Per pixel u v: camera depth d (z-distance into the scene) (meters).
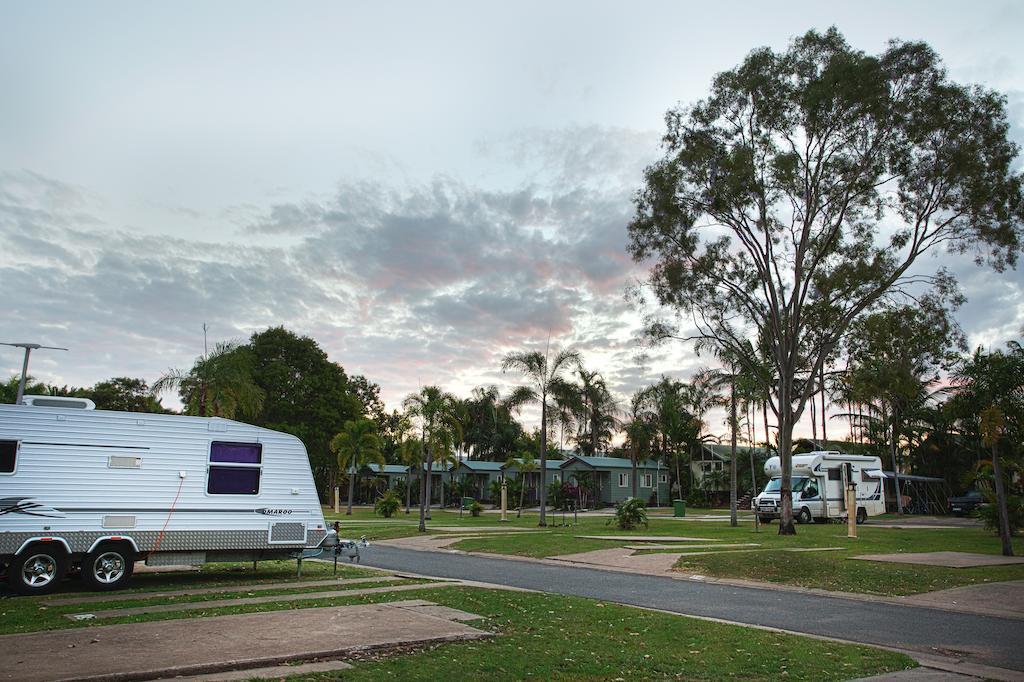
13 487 13.23
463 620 10.68
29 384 48.12
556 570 19.42
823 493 37.88
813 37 28.53
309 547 16.23
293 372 65.94
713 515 51.09
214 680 7.34
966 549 23.00
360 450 54.62
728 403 42.22
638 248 32.41
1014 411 21.80
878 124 27.83
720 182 29.97
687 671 8.28
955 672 8.56
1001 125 27.30
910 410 58.09
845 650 9.52
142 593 13.45
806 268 32.06
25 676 7.10
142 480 14.48
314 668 7.90
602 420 66.62
